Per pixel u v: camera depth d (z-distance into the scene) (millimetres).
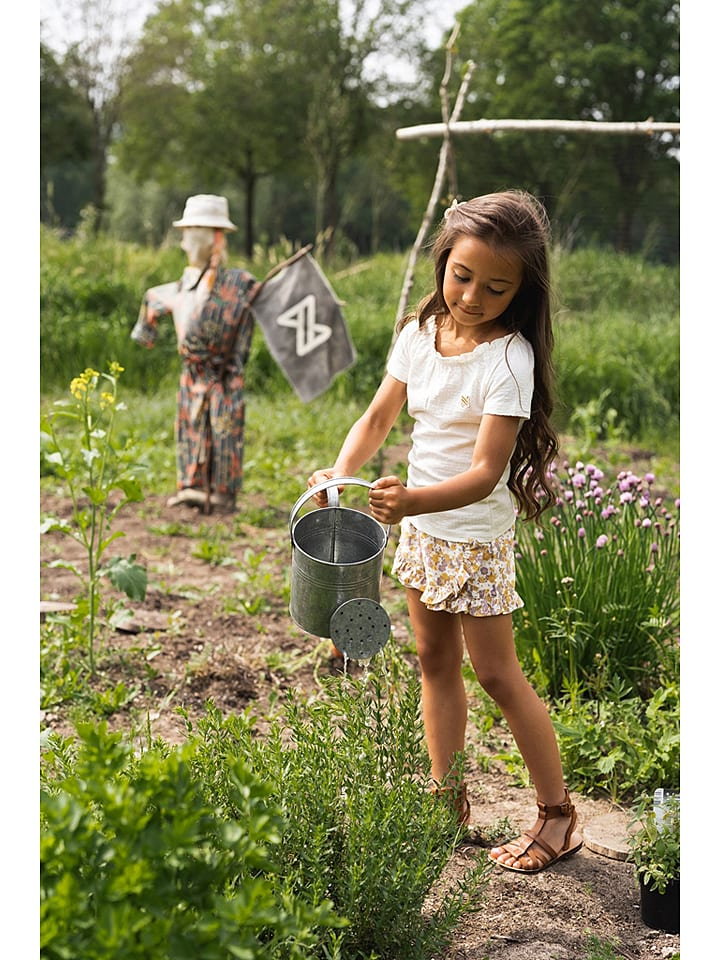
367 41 36594
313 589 2533
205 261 6375
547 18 33906
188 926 1650
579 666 3818
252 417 9328
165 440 8523
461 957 2408
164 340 11109
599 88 33500
